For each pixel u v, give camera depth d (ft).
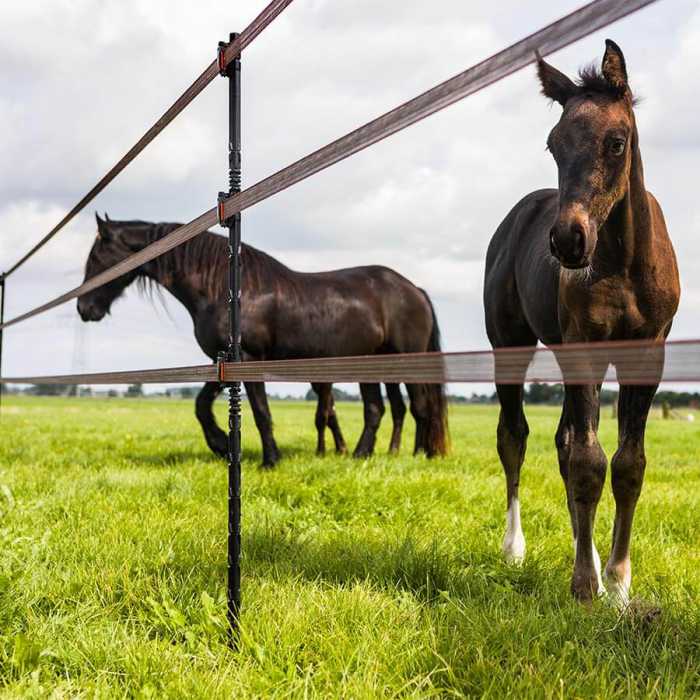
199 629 8.33
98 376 12.65
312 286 25.67
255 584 9.57
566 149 8.09
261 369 7.83
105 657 7.73
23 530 11.86
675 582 10.48
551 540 12.82
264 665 7.54
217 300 23.56
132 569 10.33
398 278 28.12
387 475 18.75
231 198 8.41
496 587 9.63
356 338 26.30
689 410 97.35
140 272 24.27
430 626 8.25
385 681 7.20
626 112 8.16
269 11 7.28
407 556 10.56
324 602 8.89
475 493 16.74
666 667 7.30
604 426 57.52
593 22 4.76
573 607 8.77
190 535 12.08
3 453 25.81
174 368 9.50
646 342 5.01
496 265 14.05
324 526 13.98
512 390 13.00
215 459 24.86
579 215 7.68
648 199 9.24
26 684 7.12
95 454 26.55
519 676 7.05
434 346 29.60
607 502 16.48
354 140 6.84
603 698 6.70
